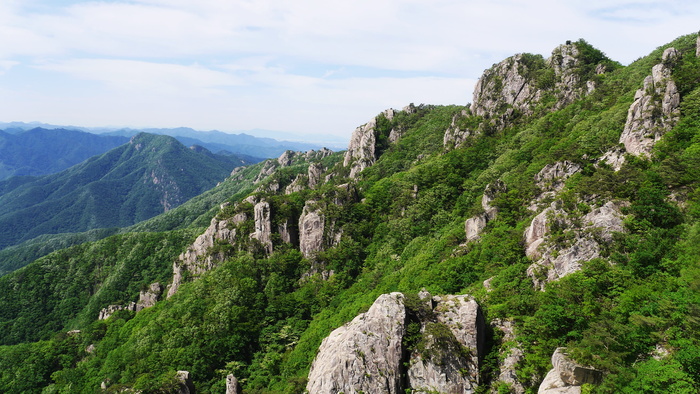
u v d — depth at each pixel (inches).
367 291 4594.0
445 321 2453.2
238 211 6427.2
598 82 5910.4
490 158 6131.9
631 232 2488.9
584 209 2832.2
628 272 2215.8
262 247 5944.9
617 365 1686.8
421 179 6343.5
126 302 7062.0
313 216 6003.9
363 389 2352.4
